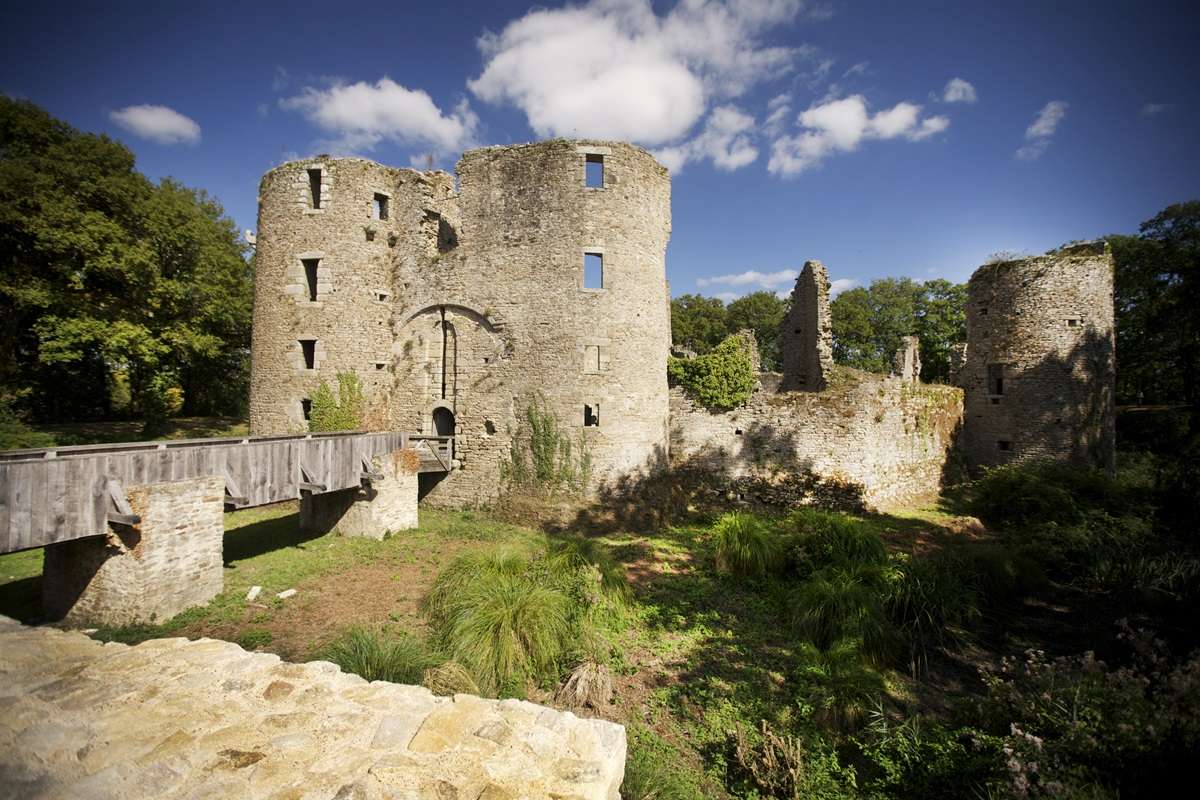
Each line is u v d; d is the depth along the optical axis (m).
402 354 17.77
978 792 5.02
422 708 3.56
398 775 2.90
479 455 16.61
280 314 17.45
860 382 18.31
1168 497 12.94
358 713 3.46
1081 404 18.70
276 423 17.38
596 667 7.27
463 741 3.24
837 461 17.91
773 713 6.84
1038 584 10.84
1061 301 19.06
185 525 9.13
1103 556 11.44
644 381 16.69
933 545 14.05
